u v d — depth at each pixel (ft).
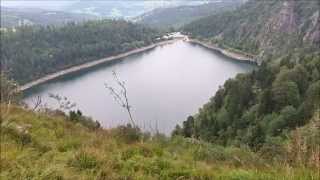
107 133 46.42
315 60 363.76
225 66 643.45
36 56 654.12
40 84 568.82
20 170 26.25
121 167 29.89
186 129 260.42
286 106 250.78
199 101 449.48
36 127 42.39
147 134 48.11
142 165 30.19
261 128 217.15
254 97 320.70
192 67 636.07
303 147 30.63
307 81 322.55
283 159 31.48
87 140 39.14
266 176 26.73
